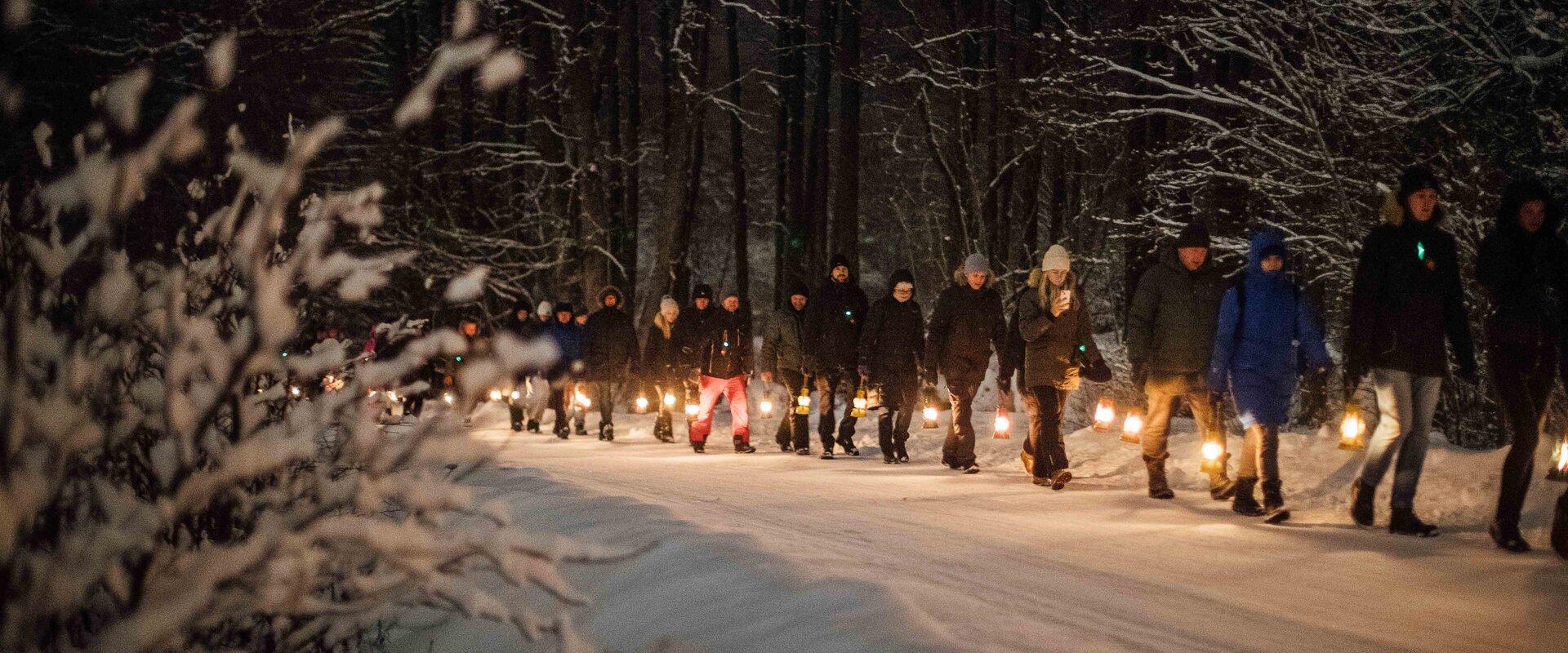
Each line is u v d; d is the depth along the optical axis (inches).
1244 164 613.9
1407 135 506.9
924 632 139.3
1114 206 877.8
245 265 94.3
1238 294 301.6
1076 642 143.3
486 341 103.3
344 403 111.9
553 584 110.4
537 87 1082.1
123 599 100.5
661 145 1180.5
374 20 939.3
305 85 876.6
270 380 166.9
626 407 865.5
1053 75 733.9
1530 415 245.6
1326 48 526.0
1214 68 671.8
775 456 518.0
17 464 93.6
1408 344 265.9
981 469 440.5
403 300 927.0
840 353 510.0
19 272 115.3
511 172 1109.1
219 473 101.1
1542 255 251.0
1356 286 272.7
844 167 985.5
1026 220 945.5
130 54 735.7
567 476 320.5
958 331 431.2
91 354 116.6
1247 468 303.1
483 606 113.7
